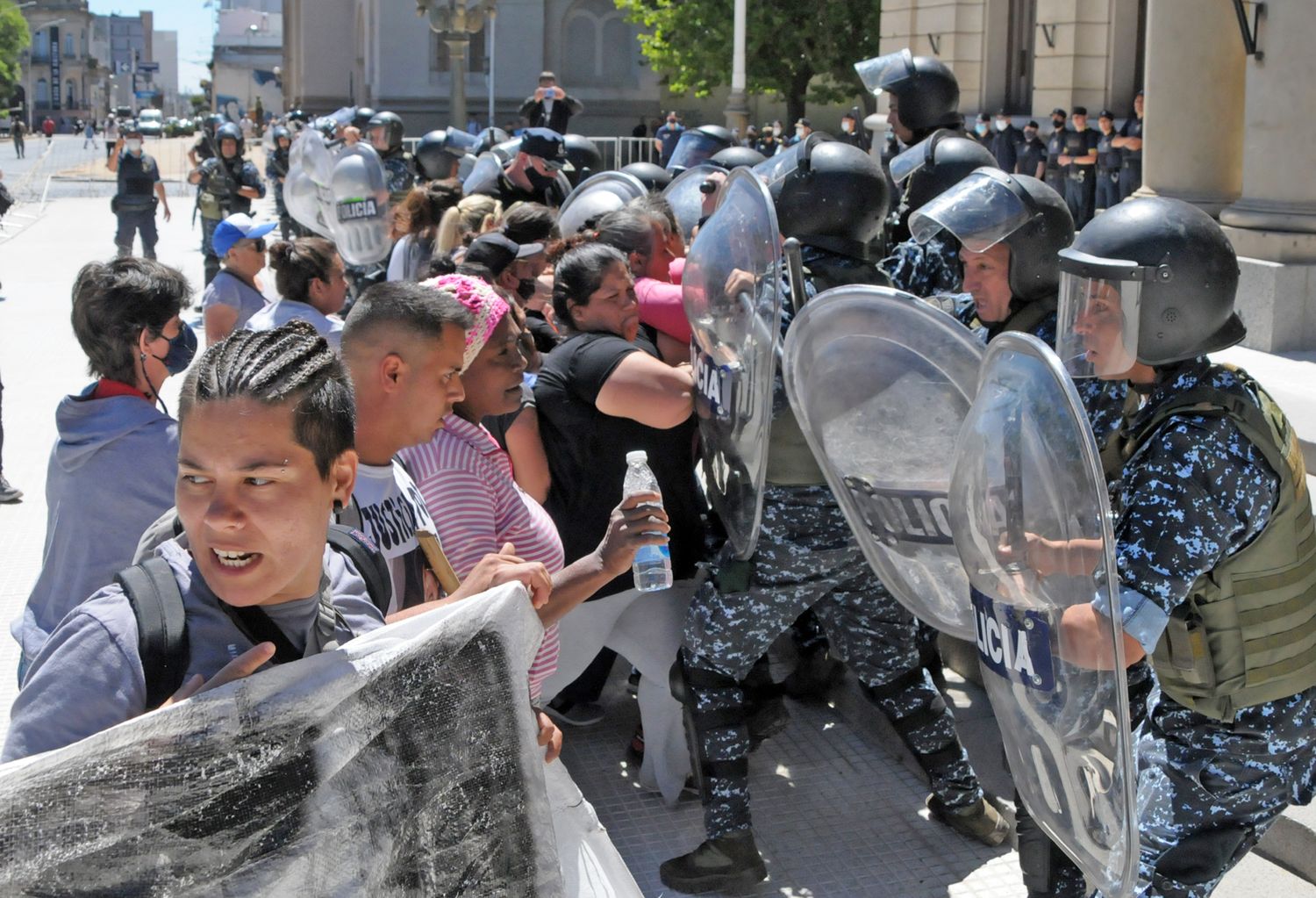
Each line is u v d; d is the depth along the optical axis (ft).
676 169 25.11
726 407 11.21
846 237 11.87
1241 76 26.89
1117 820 6.96
